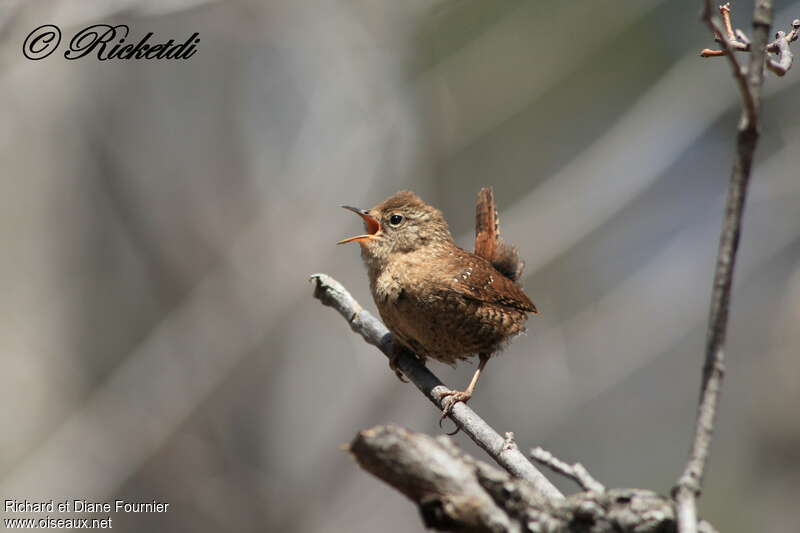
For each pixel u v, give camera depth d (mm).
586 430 14820
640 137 13055
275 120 13961
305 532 12898
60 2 10070
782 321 13812
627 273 14430
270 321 13016
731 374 14492
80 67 13289
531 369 13602
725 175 14078
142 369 13016
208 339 13031
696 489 2953
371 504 13039
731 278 2994
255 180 13914
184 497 12711
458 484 3143
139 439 12609
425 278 6355
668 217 14359
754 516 12734
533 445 13297
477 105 13914
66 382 13344
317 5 13172
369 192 13406
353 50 13289
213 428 13102
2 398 13109
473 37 13688
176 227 13664
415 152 13641
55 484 12320
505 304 6672
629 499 3154
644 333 13461
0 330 13438
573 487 14352
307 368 13414
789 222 14000
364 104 13461
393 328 6484
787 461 12781
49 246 13734
